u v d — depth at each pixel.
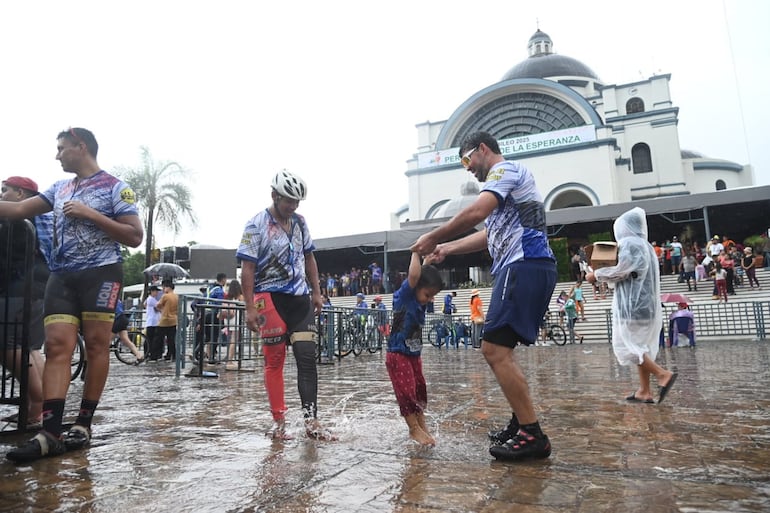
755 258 19.94
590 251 4.66
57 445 2.72
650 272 4.46
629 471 2.40
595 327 17.11
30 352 3.67
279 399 3.40
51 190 3.21
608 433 3.21
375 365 9.17
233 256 17.88
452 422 3.63
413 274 3.10
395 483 2.23
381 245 27.27
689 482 2.22
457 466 2.50
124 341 9.73
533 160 39.56
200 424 3.61
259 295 3.42
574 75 45.91
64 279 3.00
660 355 10.05
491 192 2.70
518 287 2.67
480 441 3.05
